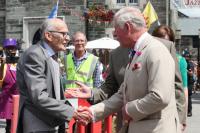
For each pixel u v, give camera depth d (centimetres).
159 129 569
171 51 742
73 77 1027
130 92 584
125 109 572
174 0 3281
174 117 582
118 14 586
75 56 1039
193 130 1522
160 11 2900
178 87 733
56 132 665
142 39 582
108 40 1947
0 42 3106
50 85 643
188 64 1944
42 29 655
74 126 864
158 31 816
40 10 2980
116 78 745
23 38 3003
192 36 4281
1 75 1098
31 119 640
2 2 3117
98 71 1034
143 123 573
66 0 2909
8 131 1115
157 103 554
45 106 623
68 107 635
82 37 1034
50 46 652
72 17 2909
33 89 621
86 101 757
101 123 905
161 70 558
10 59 1124
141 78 573
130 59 598
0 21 3116
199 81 3325
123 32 582
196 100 2627
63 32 650
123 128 591
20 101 648
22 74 641
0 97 1108
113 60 745
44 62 637
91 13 2839
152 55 566
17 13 3019
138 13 586
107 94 749
